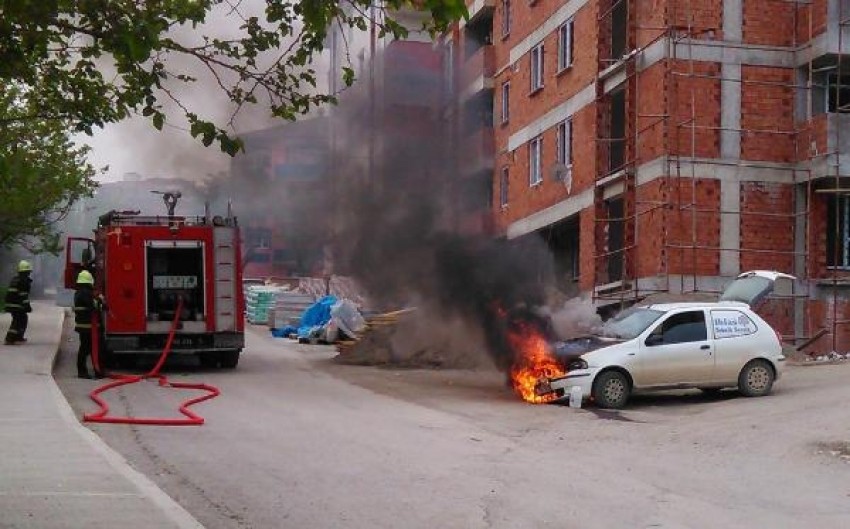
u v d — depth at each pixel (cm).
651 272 2316
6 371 1750
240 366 2208
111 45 600
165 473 959
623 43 2636
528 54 3188
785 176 2328
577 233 2964
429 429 1308
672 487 931
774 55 2344
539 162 3100
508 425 1359
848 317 2316
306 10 600
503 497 868
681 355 1568
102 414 1339
